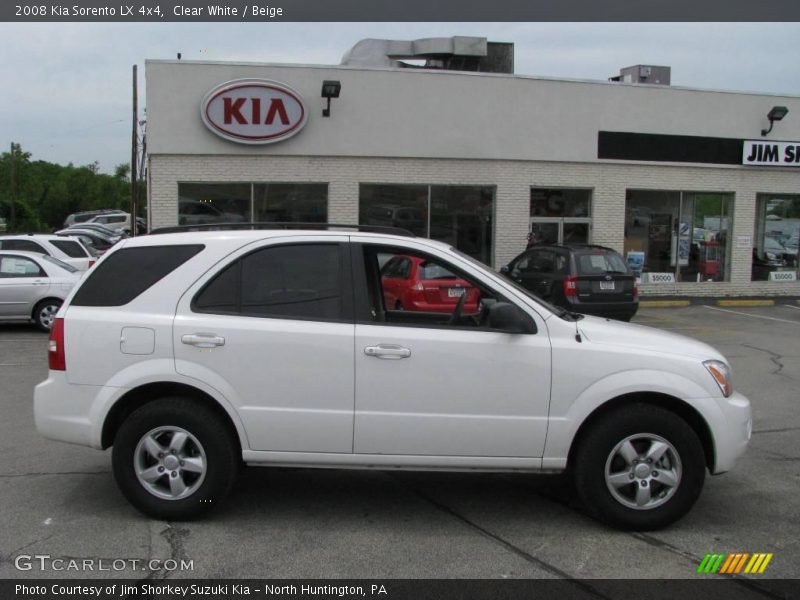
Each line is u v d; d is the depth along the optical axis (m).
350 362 4.42
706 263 19.28
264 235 4.67
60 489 5.16
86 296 4.62
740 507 4.98
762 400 8.21
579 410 4.44
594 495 4.49
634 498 4.53
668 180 18.45
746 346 12.13
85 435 4.52
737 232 19.23
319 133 16.31
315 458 4.49
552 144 17.52
